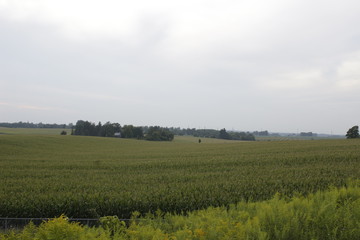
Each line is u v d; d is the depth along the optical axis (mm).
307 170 24312
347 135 108875
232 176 23531
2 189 20266
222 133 180625
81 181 23781
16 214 15805
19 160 42500
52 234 5574
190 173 27297
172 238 5844
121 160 42938
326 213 6609
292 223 6020
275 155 39531
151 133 151500
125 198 16000
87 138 106625
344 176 19891
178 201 15500
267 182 19531
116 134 159250
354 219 6375
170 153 56125
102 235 5973
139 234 6113
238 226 5766
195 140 155750
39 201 16141
